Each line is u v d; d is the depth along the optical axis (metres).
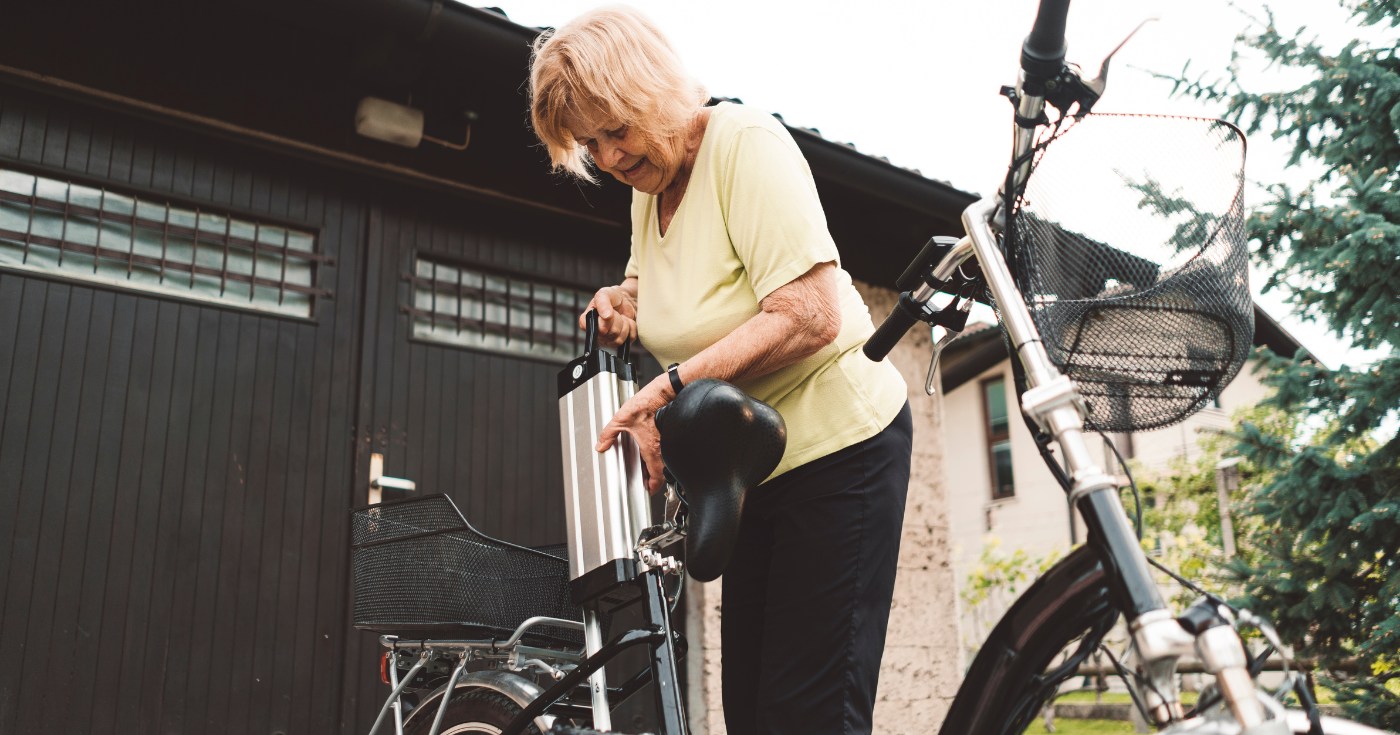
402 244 3.57
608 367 1.42
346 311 3.42
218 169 3.23
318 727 3.09
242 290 3.23
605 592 1.33
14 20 2.89
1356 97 4.18
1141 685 0.90
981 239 1.06
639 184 1.49
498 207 3.80
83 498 2.83
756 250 1.35
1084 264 1.05
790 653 1.35
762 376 1.42
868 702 1.33
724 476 1.15
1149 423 1.07
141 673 2.83
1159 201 1.04
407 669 1.78
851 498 1.37
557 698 1.36
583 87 1.37
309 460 3.24
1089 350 1.04
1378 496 3.95
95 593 2.80
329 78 3.45
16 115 2.90
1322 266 4.02
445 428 3.53
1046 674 1.13
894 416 1.44
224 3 3.19
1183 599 1.34
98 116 3.04
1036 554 11.05
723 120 1.45
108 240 3.01
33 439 2.79
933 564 4.59
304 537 3.18
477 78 3.66
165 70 3.12
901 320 1.24
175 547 2.95
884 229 4.84
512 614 1.56
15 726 2.62
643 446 1.33
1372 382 3.95
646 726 3.61
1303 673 0.90
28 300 2.85
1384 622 3.73
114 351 2.96
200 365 3.10
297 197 3.38
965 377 10.16
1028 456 12.57
